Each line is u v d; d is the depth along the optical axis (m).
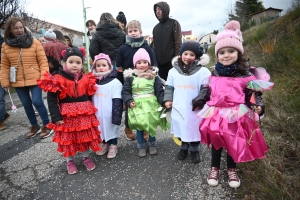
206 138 1.84
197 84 2.17
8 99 5.63
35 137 3.24
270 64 3.85
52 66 3.60
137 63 2.46
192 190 1.84
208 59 2.27
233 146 1.68
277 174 1.72
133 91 2.42
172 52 3.58
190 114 2.15
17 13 10.41
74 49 2.18
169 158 2.37
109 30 3.03
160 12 3.48
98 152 2.56
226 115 1.75
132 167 2.26
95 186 2.00
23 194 1.95
